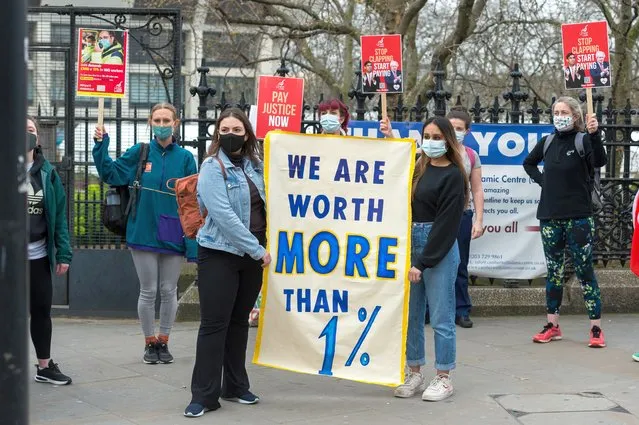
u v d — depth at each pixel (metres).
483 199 11.97
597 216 13.34
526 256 13.05
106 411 8.37
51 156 12.91
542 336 11.33
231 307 8.30
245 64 29.08
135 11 12.75
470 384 9.35
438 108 12.81
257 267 8.47
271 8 27.28
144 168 10.07
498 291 13.11
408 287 8.55
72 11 12.70
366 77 10.70
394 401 8.73
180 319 12.77
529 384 9.35
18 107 4.46
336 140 8.66
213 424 7.96
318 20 26.55
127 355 10.68
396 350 8.57
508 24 26.88
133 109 12.98
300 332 8.66
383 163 8.66
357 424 7.96
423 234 8.65
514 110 13.12
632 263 10.43
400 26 23.58
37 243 9.02
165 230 9.98
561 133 10.98
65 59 12.75
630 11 23.47
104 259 12.80
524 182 12.99
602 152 10.79
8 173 4.44
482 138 12.94
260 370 10.02
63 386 9.28
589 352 10.80
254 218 8.54
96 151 9.97
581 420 8.12
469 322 12.24
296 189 8.66
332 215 8.69
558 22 25.67
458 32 23.59
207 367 8.27
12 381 4.45
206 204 8.02
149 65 12.91
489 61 27.84
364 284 8.63
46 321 9.27
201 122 12.76
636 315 13.13
